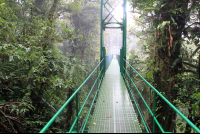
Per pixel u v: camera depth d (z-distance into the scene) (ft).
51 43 21.02
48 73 18.48
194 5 19.36
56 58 20.53
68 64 21.88
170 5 19.11
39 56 17.17
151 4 20.15
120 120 13.05
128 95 19.39
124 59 28.68
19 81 16.85
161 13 19.97
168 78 19.45
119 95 19.45
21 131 13.26
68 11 46.39
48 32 19.47
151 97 21.25
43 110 18.42
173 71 19.43
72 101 23.79
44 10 30.63
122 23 31.19
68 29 20.47
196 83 18.93
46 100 21.67
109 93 20.25
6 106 13.42
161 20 19.99
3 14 16.02
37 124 16.16
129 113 14.40
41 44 19.19
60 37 20.44
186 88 20.24
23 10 22.16
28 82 16.76
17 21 20.58
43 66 17.33
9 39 17.25
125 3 29.86
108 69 40.06
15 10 20.94
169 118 18.99
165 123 18.98
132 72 41.52
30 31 22.57
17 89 16.62
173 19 18.43
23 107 14.19
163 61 19.77
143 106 42.96
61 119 19.35
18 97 16.47
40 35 19.45
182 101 18.43
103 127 11.89
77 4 32.24
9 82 16.26
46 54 19.89
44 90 19.54
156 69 20.20
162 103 19.20
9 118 12.37
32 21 23.21
